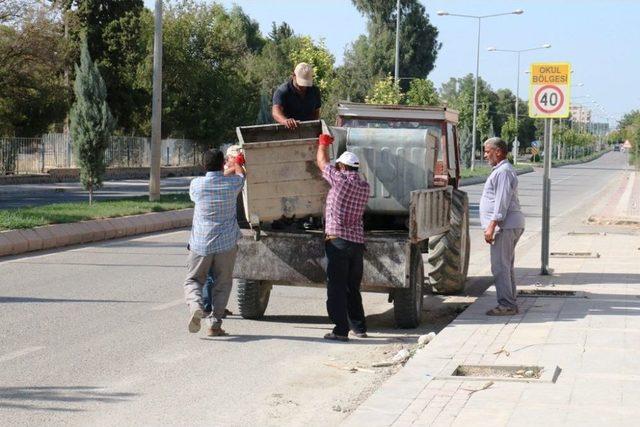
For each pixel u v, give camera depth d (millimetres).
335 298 10133
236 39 65250
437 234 11602
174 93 59938
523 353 8742
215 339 10094
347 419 6637
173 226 24078
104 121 26625
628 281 13844
